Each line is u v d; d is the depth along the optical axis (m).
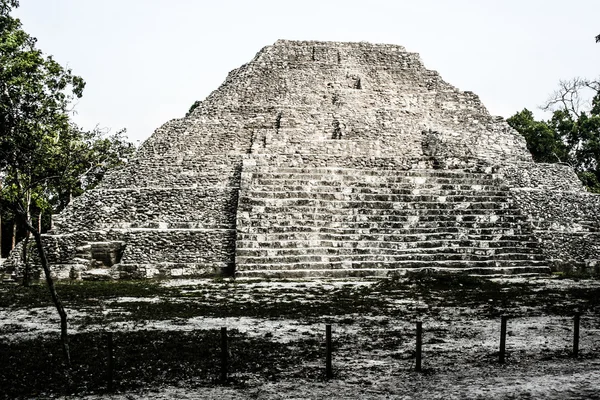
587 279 27.02
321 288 23.75
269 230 30.83
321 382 10.70
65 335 11.59
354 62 48.38
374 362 11.99
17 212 11.69
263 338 14.07
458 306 18.98
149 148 39.88
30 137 19.70
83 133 28.27
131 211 33.91
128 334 14.43
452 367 11.61
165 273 29.25
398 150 39.88
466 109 45.16
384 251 30.12
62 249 31.44
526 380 10.64
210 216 33.19
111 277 28.88
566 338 14.03
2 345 13.34
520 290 22.69
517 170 39.06
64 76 36.03
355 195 33.53
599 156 60.03
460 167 36.94
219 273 29.47
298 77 46.00
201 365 11.74
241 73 46.38
